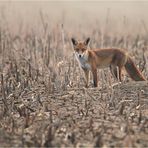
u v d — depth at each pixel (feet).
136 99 96.07
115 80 112.78
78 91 103.96
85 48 110.11
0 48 145.59
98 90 103.91
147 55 139.33
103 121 84.99
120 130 79.92
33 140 75.82
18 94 101.81
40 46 142.72
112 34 186.70
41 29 162.71
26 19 220.02
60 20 225.35
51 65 124.36
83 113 88.48
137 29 211.41
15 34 178.81
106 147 72.74
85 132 79.10
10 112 90.17
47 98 99.76
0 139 77.61
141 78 111.55
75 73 113.39
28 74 113.39
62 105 95.25
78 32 174.40
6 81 106.22
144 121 83.35
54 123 83.15
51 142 74.74
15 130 81.56
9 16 205.26
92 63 110.42
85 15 258.16
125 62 112.68
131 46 162.30
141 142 74.79
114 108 92.02
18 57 134.00
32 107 94.79
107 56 112.78
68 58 125.90
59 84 106.01
